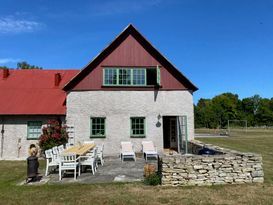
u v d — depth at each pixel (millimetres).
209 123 89438
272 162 18406
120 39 21156
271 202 9406
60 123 21156
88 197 10039
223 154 12648
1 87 23469
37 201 9633
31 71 25469
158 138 20641
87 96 20734
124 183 12062
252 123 102000
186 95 20969
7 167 16859
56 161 14367
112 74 20938
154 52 21172
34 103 21875
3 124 21266
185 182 11688
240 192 10570
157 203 9312
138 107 20781
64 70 25797
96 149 15828
